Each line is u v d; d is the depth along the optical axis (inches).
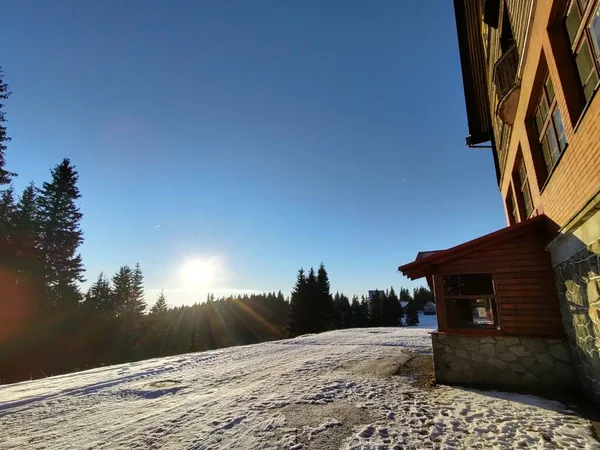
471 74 433.4
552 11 158.6
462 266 264.7
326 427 173.0
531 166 240.7
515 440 146.6
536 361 230.7
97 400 251.8
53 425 195.2
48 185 1137.4
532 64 199.9
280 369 342.6
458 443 147.1
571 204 169.9
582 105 154.9
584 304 173.9
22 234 943.0
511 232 246.1
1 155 788.6
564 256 199.6
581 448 135.3
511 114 273.4
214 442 160.1
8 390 299.6
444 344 261.0
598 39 135.8
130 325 1280.8
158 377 334.6
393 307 2299.5
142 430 180.7
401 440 153.2
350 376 291.7
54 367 826.2
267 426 177.8
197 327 2228.1
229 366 381.7
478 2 351.6
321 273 1813.5
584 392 199.2
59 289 1039.0
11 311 848.9
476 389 233.6
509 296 245.4
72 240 1139.9
